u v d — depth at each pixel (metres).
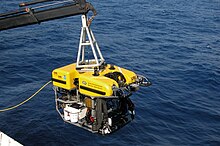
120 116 11.84
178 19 45.06
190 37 36.28
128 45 32.16
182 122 18.14
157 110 19.30
